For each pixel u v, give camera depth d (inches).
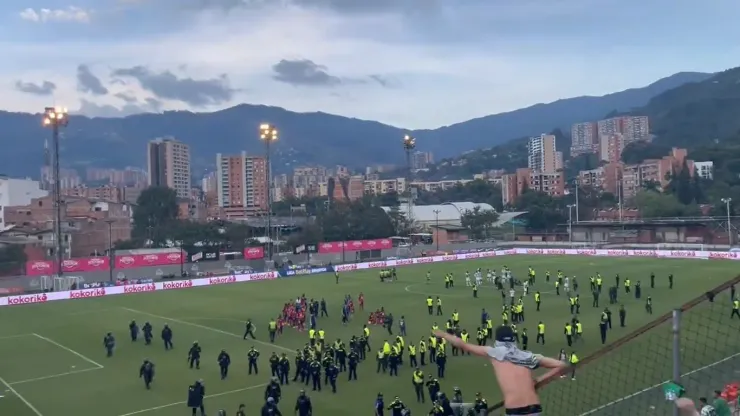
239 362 1833.2
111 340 1972.2
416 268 4276.6
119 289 3449.8
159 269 4111.7
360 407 1378.0
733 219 5477.4
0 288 3489.2
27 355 2007.9
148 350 2031.3
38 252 4478.3
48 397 1533.0
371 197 7854.3
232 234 5255.9
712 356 1210.0
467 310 2561.5
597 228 5959.6
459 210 7539.4
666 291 2837.1
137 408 1424.7
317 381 1528.1
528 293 2940.5
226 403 1444.4
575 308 2388.0
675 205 6535.4
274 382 1389.0
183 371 1745.8
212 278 3796.8
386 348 1672.0
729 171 7514.8
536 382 319.9
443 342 1657.2
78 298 3287.4
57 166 3508.9
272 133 4244.6
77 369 1804.9
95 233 5032.0
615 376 1182.9
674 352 330.6
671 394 319.9
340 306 2778.1
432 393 1358.3
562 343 1893.5
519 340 1930.4
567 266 3996.1
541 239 6343.5
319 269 4229.8
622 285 3051.2
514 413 259.9
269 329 2167.8
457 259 4776.1
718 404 658.2
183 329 2372.0
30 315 2795.3
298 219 6624.0
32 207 5241.1
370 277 3865.7
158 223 5757.9
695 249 4822.8
